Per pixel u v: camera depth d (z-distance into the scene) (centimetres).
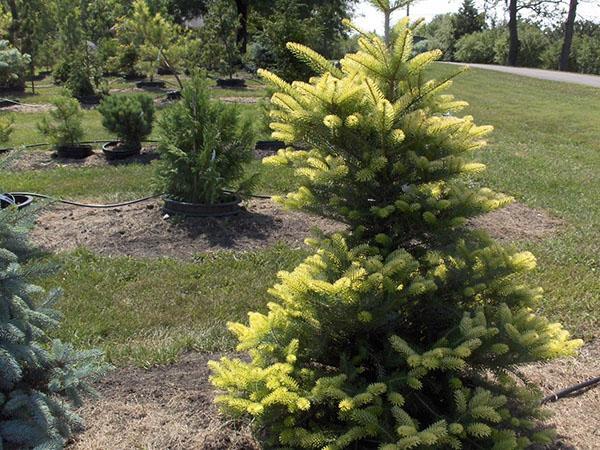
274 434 289
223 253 577
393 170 291
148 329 438
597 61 4638
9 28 2000
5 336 265
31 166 973
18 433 269
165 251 583
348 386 273
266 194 778
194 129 656
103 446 303
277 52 1114
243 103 1711
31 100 1856
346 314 275
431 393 293
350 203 304
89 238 607
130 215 671
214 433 313
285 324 301
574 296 507
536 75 2952
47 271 288
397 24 297
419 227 294
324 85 275
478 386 299
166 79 2436
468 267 298
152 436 311
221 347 412
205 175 639
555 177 926
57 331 423
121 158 1026
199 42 1939
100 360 366
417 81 297
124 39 2389
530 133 1391
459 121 289
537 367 398
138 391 354
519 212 747
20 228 287
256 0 3073
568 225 705
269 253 576
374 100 274
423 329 304
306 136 302
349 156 299
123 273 526
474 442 275
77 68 1811
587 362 409
